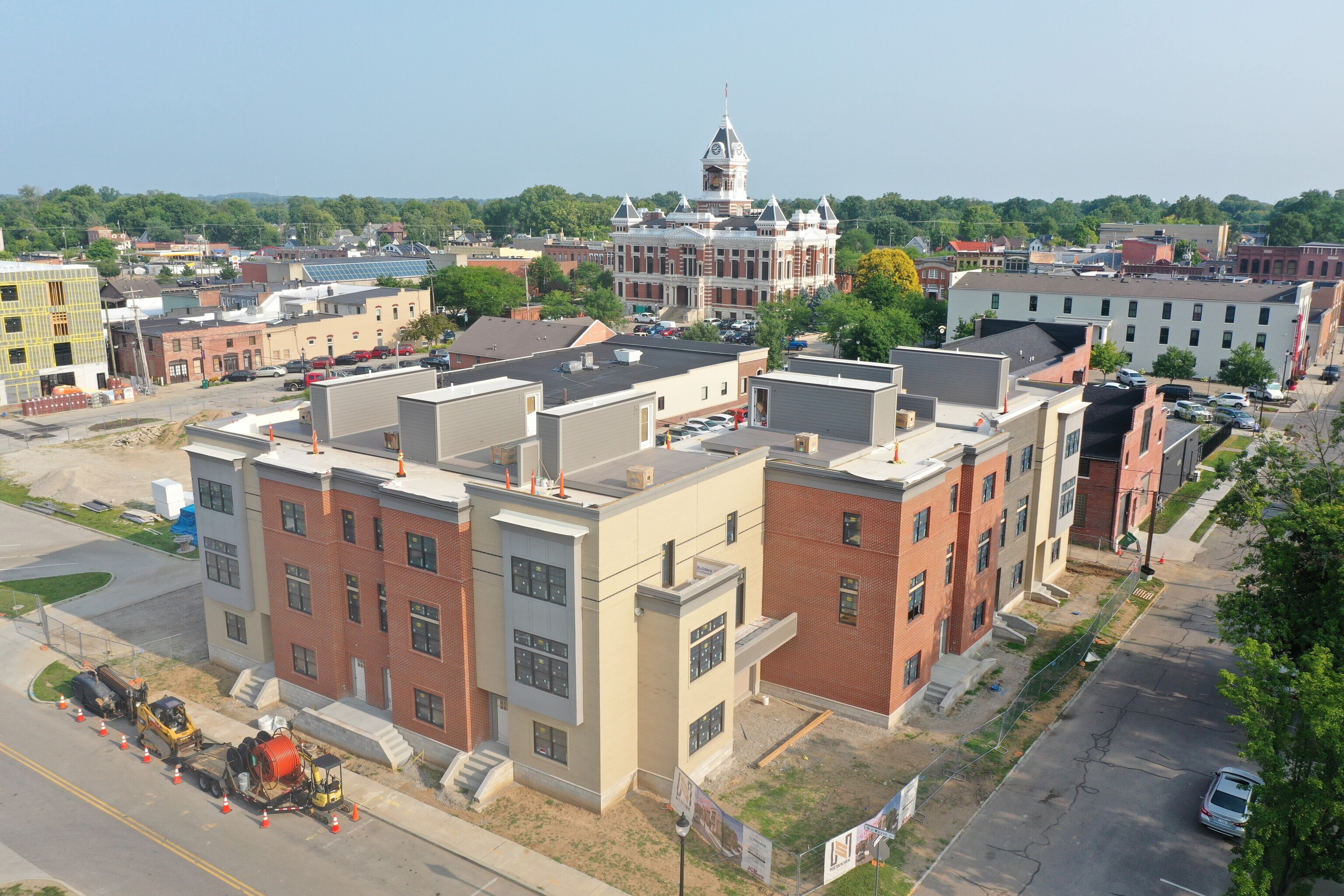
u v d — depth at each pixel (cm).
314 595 4222
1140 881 3247
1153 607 5544
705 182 19762
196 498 4597
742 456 4122
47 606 5538
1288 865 2889
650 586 3578
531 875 3256
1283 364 11656
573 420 3881
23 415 10125
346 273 18450
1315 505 3788
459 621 3703
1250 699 2772
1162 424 6944
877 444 4547
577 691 3447
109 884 3203
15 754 4012
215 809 3650
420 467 4147
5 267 10888
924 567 4253
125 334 12056
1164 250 19612
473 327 11069
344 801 3653
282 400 10850
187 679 4672
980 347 7712
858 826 3203
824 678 4341
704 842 3441
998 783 3822
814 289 18038
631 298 19038
